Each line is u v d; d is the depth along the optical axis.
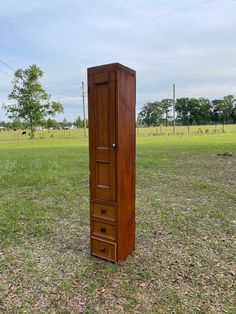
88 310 1.61
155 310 1.60
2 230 2.95
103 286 1.86
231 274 1.99
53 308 1.64
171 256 2.29
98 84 2.03
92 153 2.15
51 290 1.83
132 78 2.15
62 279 1.96
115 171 2.05
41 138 28.66
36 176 6.07
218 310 1.60
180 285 1.86
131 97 2.14
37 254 2.37
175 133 28.86
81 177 5.98
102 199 2.16
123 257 2.21
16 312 1.61
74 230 2.95
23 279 1.97
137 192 4.53
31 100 29.55
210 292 1.78
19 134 37.34
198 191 4.52
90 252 2.32
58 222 3.20
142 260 2.22
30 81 29.31
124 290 1.80
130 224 2.28
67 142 21.11
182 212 3.47
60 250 2.45
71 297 1.75
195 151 11.08
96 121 2.09
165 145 14.50
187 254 2.32
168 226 2.99
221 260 2.21
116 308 1.63
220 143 15.21
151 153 10.50
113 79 1.95
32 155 10.99
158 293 1.77
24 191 4.76
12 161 8.84
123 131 2.05
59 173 6.46
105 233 2.19
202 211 3.49
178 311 1.59
